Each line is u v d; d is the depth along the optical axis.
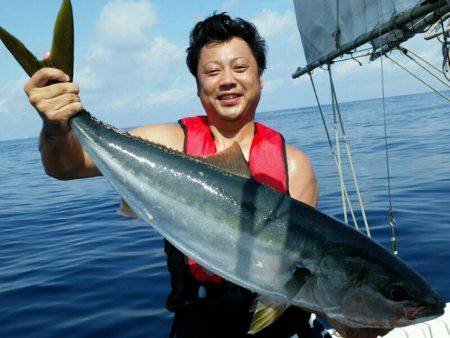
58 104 0.89
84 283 2.38
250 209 0.92
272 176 1.14
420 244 2.55
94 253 2.95
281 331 1.08
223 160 0.97
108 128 1.00
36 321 1.99
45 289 2.35
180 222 0.95
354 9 2.00
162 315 1.95
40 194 6.78
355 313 0.88
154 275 2.42
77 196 6.14
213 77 1.13
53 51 0.91
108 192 6.21
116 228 3.71
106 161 0.99
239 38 1.13
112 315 1.98
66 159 1.01
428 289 0.87
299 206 0.94
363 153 7.57
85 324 1.92
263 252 0.91
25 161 15.72
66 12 0.90
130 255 2.83
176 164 0.97
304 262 0.89
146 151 0.98
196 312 1.08
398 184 4.55
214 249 0.93
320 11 2.21
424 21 1.62
